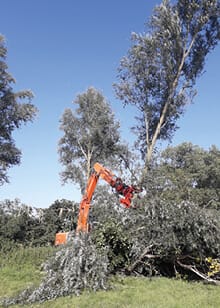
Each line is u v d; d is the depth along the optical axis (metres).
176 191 16.39
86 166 32.34
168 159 31.77
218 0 21.33
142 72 22.33
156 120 22.88
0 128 26.56
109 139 31.39
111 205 12.67
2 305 7.95
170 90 22.25
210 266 10.22
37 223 18.17
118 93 22.86
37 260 12.77
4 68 25.81
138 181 16.20
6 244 15.34
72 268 8.95
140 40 21.94
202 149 33.31
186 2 21.80
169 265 11.23
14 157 27.33
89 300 7.88
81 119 32.66
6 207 18.00
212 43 22.11
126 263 10.58
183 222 10.34
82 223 11.64
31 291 8.68
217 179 31.80
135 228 10.85
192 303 7.64
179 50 21.92
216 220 10.69
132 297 8.15
